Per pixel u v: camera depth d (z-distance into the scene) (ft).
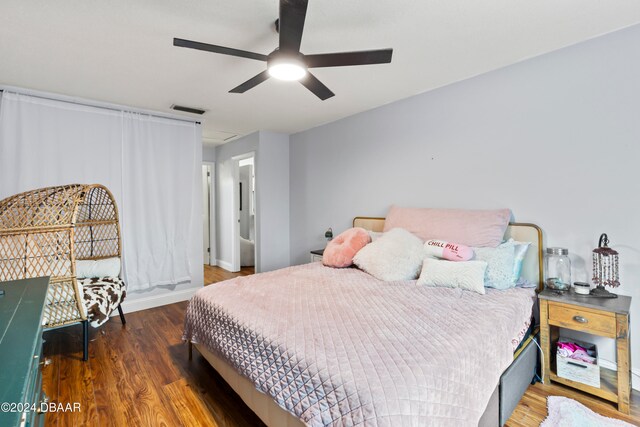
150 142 11.50
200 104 10.83
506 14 5.77
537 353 6.71
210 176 19.13
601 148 6.62
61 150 9.76
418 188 10.04
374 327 4.80
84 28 6.08
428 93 9.62
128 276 11.04
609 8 5.62
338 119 12.84
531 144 7.60
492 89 8.22
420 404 3.28
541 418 5.42
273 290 6.84
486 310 5.51
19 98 9.09
